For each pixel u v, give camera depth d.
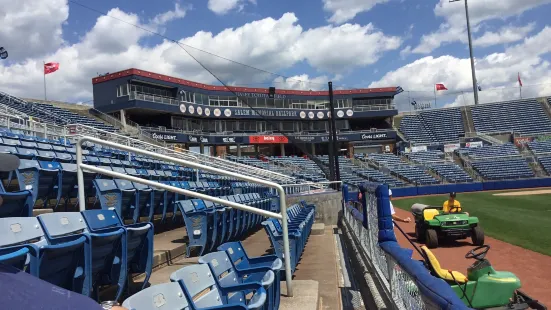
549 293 6.90
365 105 52.38
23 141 10.63
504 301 5.32
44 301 1.52
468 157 46.50
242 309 2.77
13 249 2.84
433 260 5.74
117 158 13.58
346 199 15.06
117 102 38.31
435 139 53.41
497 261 9.45
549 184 37.91
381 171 43.22
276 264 4.26
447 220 11.28
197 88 44.12
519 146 47.16
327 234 12.72
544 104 54.06
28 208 4.67
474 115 55.00
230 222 8.27
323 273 7.21
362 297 6.50
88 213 4.48
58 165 7.93
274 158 41.78
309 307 4.67
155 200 8.77
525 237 12.26
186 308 2.94
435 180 41.16
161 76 40.41
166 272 5.73
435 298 2.84
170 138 39.38
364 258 7.91
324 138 48.91
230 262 4.25
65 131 17.56
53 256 3.07
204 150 46.12
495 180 40.12
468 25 58.84
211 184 12.80
